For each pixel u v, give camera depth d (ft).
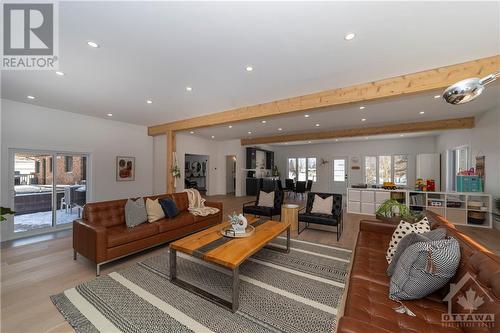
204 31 6.47
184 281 8.05
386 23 6.11
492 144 14.79
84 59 8.14
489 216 15.24
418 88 9.15
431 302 4.92
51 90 11.37
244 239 8.65
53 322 5.96
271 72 9.20
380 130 20.72
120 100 13.02
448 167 22.54
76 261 9.77
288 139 26.63
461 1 5.29
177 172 19.66
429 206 17.17
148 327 5.78
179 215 13.15
